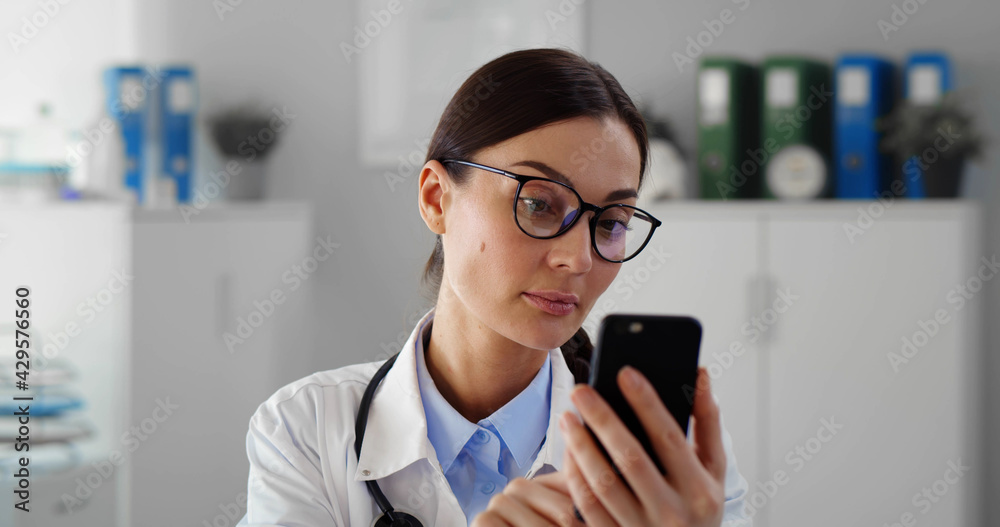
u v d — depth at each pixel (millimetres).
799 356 2402
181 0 3043
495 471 961
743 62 2553
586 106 822
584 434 649
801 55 2547
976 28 2465
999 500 2461
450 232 881
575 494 660
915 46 2523
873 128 2363
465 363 941
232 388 2703
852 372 2359
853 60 2369
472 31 2879
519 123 817
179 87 2791
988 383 2469
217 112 3066
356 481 962
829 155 2543
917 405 2305
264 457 989
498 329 843
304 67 3088
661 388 693
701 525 641
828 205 2363
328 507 964
